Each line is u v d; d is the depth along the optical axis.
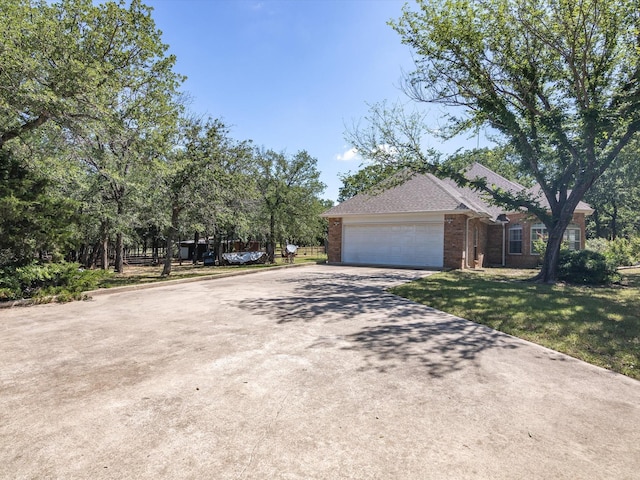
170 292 9.27
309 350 4.39
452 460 2.23
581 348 4.62
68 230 9.07
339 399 3.07
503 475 2.09
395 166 13.30
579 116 10.30
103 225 16.17
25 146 10.03
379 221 18.41
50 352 4.27
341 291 9.31
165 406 2.90
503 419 2.77
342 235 19.38
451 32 11.36
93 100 8.66
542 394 3.25
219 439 2.43
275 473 2.08
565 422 2.75
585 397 3.21
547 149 12.68
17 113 8.66
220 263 24.84
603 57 10.61
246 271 14.51
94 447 2.32
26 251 8.11
